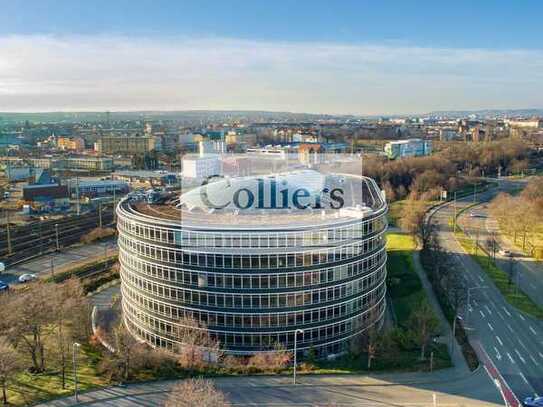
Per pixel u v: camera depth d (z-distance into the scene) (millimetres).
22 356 118188
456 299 144375
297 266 113938
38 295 125188
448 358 120438
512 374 114250
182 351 116375
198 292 116000
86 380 111250
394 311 150750
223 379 110312
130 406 101688
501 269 187750
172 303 119125
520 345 128625
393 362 117250
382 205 135000
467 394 105688
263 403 102188
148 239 119938
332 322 119938
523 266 191375
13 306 120250
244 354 116375
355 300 123062
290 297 114938
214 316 116250
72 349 124125
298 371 113000
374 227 125438
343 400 103188
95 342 128875
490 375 113500
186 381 101312
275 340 116125
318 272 115812
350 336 123438
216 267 113750
